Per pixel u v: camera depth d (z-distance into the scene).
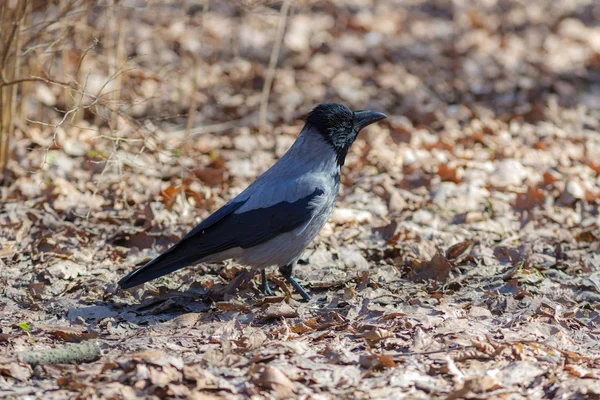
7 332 8.81
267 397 7.11
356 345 8.25
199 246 9.67
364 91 19.72
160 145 15.08
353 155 15.94
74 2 14.40
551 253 11.65
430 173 14.89
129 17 19.69
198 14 21.05
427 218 12.98
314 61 21.17
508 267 10.94
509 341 8.11
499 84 20.66
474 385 7.04
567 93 20.42
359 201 13.66
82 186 13.81
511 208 13.61
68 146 15.24
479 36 24.02
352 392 7.22
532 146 16.69
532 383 7.34
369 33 23.23
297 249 10.07
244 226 9.77
